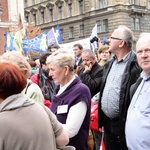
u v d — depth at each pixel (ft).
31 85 11.46
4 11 82.48
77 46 22.85
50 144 6.81
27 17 156.97
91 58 14.12
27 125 6.62
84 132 10.19
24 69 10.61
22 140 6.50
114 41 11.47
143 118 8.61
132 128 8.81
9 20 82.84
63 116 10.01
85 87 10.19
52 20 142.72
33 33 65.36
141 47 8.93
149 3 118.93
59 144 7.59
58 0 136.46
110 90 11.56
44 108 7.41
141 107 8.77
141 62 9.00
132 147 8.87
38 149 6.59
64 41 135.64
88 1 120.16
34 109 6.93
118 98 11.31
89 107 10.29
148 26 118.42
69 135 9.49
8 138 6.46
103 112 12.16
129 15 110.93
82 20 125.29
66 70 10.14
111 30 110.93
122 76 11.24
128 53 11.53
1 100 6.92
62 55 10.18
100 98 12.20
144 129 8.52
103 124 12.38
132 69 11.07
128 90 10.86
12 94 6.94
